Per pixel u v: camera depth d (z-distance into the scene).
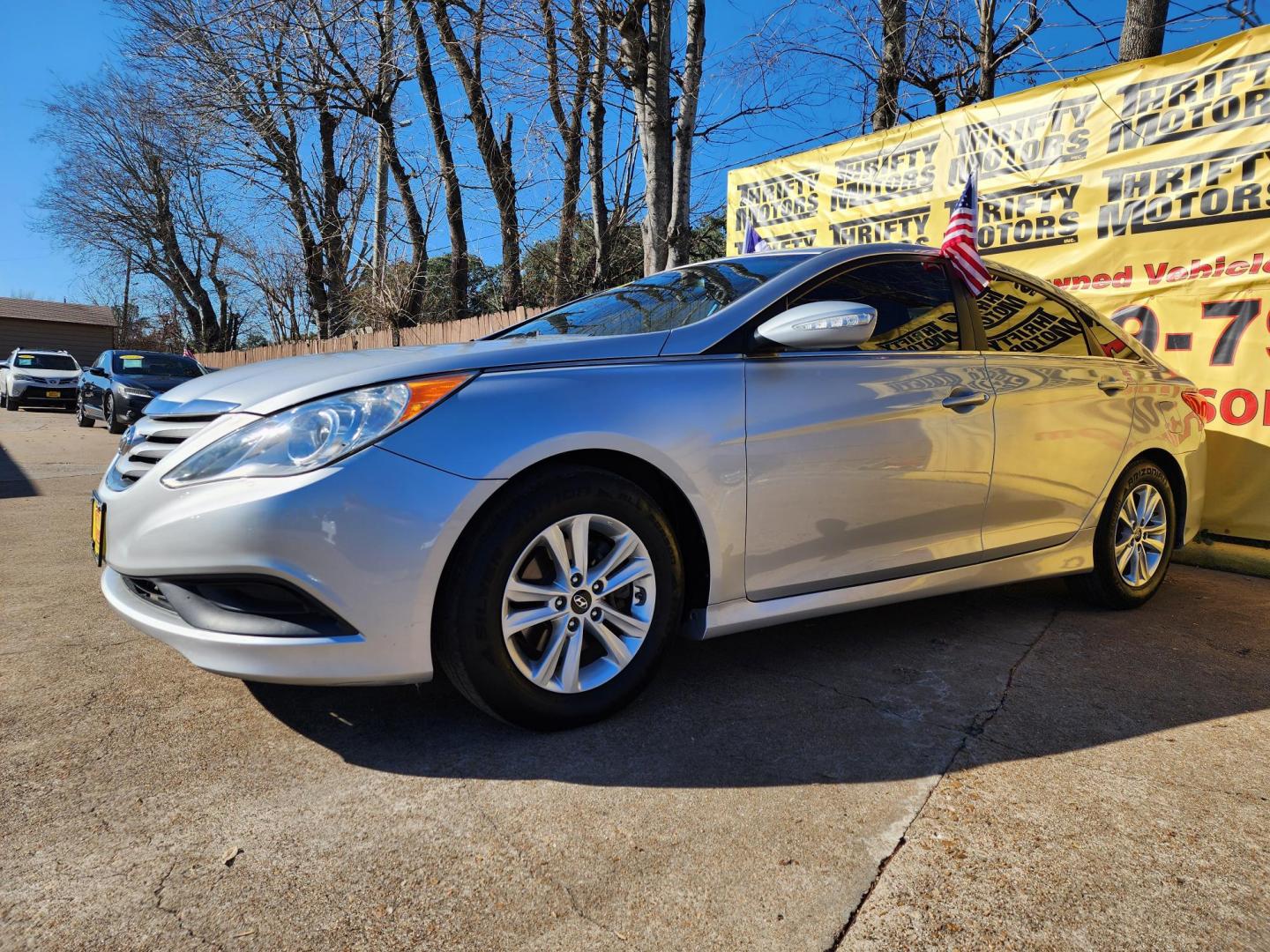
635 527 2.32
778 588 2.61
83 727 2.26
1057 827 1.86
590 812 1.88
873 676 2.78
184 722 2.31
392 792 1.96
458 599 2.06
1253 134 4.35
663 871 1.67
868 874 1.67
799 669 2.83
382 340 13.98
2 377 18.97
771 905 1.57
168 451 2.28
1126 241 4.84
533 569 2.25
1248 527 4.49
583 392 2.26
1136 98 4.77
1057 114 5.10
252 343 32.41
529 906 1.55
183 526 2.03
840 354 2.76
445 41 9.13
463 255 14.52
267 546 1.93
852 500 2.71
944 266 3.22
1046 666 2.92
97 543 2.40
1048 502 3.30
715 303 2.79
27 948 1.41
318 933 1.47
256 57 10.91
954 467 2.96
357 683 2.02
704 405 2.42
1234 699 2.65
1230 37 4.40
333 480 1.96
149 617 2.16
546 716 2.22
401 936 1.47
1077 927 1.53
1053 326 3.52
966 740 2.30
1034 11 7.36
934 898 1.60
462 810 1.88
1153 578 3.74
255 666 1.99
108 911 1.52
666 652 2.43
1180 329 4.67
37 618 3.21
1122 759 2.21
